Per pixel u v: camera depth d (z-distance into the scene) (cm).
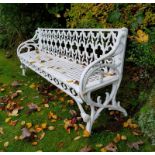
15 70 537
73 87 289
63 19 523
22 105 389
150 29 330
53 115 345
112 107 311
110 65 291
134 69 363
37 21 562
